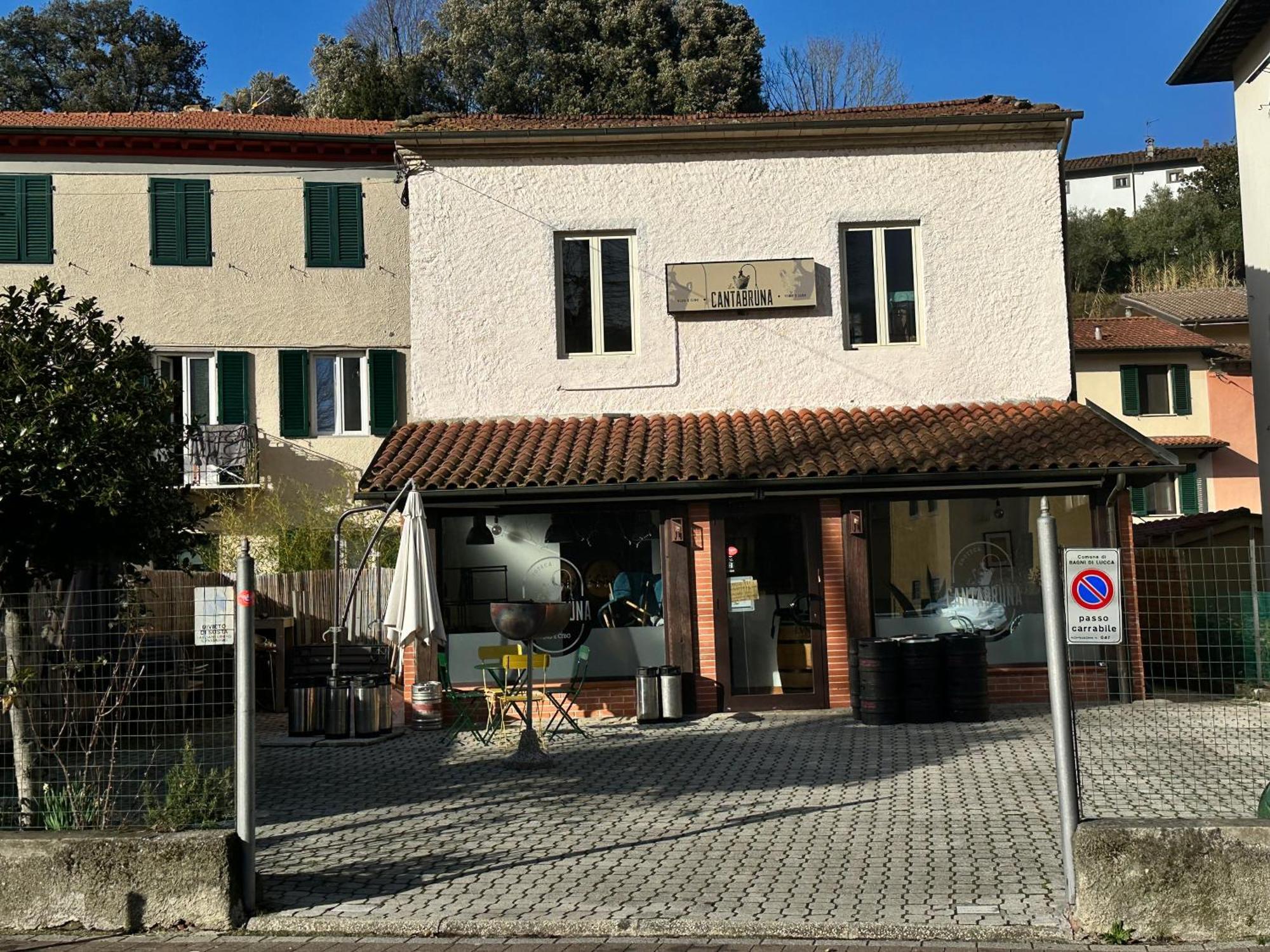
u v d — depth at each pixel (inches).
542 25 1818.4
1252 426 1369.3
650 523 636.1
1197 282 2197.3
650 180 687.1
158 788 320.8
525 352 683.4
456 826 381.4
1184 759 394.9
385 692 589.9
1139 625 480.1
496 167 688.4
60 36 2146.9
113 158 1029.2
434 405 684.1
